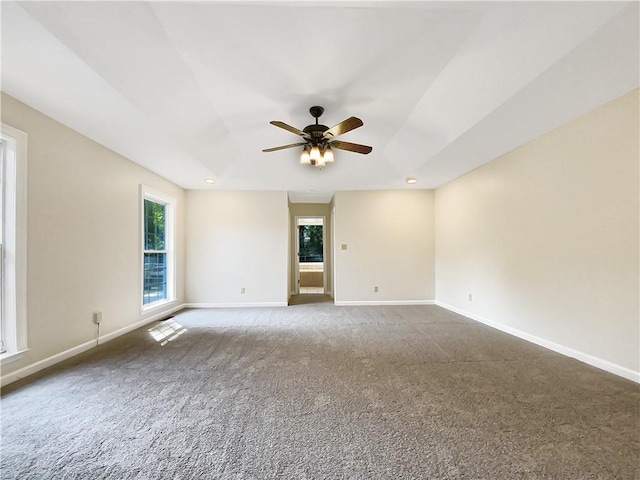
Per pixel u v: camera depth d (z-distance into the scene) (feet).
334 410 6.16
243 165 14.47
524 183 11.10
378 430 5.47
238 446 5.01
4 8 4.92
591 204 8.55
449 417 5.88
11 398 6.62
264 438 5.23
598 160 8.34
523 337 11.18
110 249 11.14
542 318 10.32
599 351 8.36
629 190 7.60
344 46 6.66
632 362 7.55
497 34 6.13
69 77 6.80
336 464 4.59
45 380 7.57
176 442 5.11
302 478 4.31
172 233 16.60
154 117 8.80
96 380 7.60
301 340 11.11
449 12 5.65
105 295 10.87
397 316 15.24
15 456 4.73
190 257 18.19
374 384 7.38
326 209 24.31
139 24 5.84
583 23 5.52
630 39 5.71
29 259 7.86
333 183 17.31
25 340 7.75
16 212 7.55
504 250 12.25
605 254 8.19
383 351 9.84
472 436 5.28
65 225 9.05
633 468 4.49
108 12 5.49
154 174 14.51
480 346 10.32
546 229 10.12
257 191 18.63
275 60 7.13
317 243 32.73
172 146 10.91
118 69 6.82
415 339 11.19
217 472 4.42
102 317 10.70
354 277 18.90
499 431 5.43
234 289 18.34
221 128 10.84
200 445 5.03
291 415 5.97
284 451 4.88
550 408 6.21
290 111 9.59
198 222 18.28
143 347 10.28
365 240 18.97
